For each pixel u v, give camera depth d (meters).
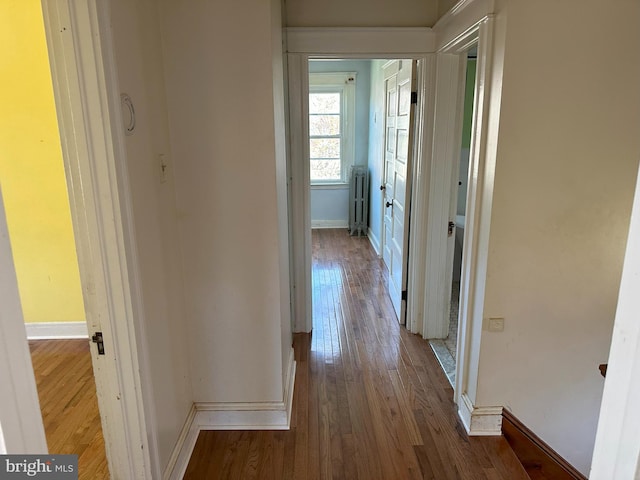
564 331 2.28
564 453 2.47
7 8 2.94
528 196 2.11
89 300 1.57
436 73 3.06
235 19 1.96
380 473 2.14
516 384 2.36
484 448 2.31
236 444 2.34
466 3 2.28
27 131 3.14
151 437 1.77
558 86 1.99
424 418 2.55
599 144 2.06
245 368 2.39
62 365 3.14
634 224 0.65
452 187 3.25
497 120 2.04
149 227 1.80
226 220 2.18
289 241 3.42
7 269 0.75
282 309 2.46
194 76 2.01
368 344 3.44
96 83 1.39
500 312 2.26
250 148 2.09
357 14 3.11
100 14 1.37
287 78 3.18
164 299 1.97
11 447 0.76
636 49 1.95
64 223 3.32
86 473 2.14
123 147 1.51
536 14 1.92
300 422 2.52
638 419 0.65
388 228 4.82
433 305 3.46
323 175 7.05
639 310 0.64
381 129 5.32
